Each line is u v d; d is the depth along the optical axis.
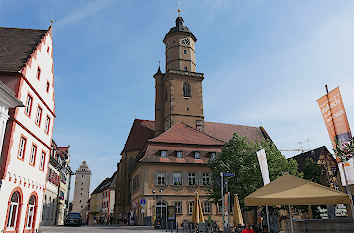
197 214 27.16
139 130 59.53
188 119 55.97
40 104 23.73
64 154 59.56
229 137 58.66
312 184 10.36
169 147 43.41
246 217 41.69
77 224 43.75
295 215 44.62
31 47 23.03
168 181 41.38
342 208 32.75
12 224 19.25
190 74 58.38
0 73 19.55
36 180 23.09
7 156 18.03
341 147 13.91
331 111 14.47
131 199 49.22
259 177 30.72
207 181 43.03
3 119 17.08
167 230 29.52
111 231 27.39
